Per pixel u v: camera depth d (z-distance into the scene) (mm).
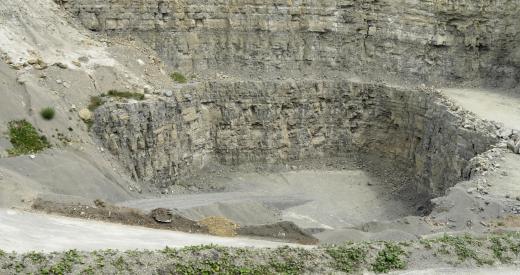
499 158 34344
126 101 42219
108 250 22562
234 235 29516
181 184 44781
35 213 28203
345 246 24484
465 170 35156
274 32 51781
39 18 43906
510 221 28516
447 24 51125
